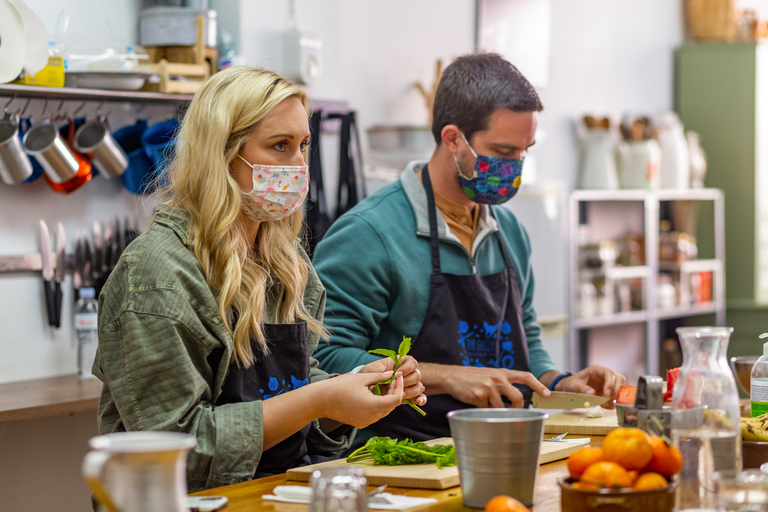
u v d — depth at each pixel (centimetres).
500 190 199
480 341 201
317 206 314
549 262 413
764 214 523
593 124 482
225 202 145
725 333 114
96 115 294
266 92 149
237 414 135
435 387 182
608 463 101
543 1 459
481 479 110
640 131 489
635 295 475
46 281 282
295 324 155
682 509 108
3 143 254
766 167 524
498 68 199
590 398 180
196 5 305
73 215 291
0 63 252
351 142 357
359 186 344
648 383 126
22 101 278
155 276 137
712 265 507
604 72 507
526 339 225
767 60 522
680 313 491
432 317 196
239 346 144
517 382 180
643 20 529
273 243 160
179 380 134
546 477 129
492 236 213
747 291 523
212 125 146
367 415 136
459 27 427
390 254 194
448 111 200
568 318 431
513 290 212
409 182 204
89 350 285
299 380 154
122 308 137
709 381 112
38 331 285
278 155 151
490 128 195
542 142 470
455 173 201
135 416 135
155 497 79
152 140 292
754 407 156
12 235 278
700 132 534
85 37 294
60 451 285
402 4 401
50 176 270
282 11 336
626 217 510
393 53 397
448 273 199
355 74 382
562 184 421
